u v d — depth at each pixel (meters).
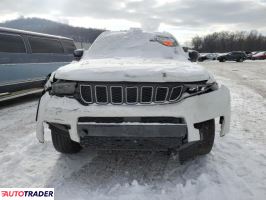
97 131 2.68
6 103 7.84
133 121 2.71
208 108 2.89
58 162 3.48
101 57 4.14
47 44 8.34
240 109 6.45
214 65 29.23
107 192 2.74
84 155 3.68
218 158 3.50
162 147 2.75
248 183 2.90
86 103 2.83
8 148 4.04
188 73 2.86
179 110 2.71
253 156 3.59
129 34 4.62
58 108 2.87
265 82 12.48
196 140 2.76
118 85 2.77
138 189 2.76
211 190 2.70
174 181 2.95
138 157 3.58
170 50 4.27
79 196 2.68
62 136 3.42
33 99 8.49
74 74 2.90
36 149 3.93
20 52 7.20
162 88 2.77
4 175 3.16
